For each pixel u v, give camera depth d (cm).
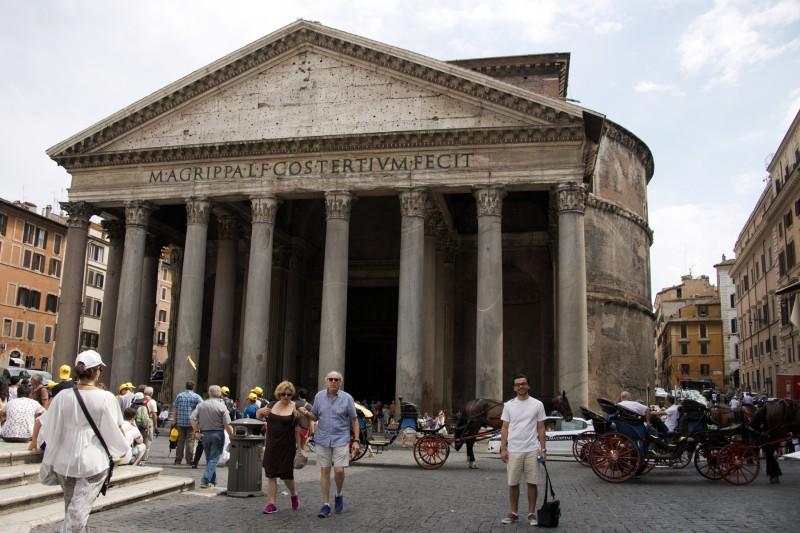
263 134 3022
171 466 1698
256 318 2870
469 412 1873
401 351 2714
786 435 1577
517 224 3925
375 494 1317
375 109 2931
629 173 4534
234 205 3381
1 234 5234
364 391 4497
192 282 2973
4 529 883
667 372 9669
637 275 4466
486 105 2822
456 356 3844
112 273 3494
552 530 966
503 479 1591
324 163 2936
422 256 2800
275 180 2966
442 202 3247
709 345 8962
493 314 2677
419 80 2909
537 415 1029
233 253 3459
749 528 980
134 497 1145
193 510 1095
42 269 5672
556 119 2728
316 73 3031
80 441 691
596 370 4003
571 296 2633
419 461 1969
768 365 5044
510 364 3928
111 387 2989
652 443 1555
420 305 2755
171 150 3058
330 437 1084
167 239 3881
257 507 1139
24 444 1313
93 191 3177
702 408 1617
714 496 1320
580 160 2716
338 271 2834
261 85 3081
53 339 5772
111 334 3434
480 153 2802
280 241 3872
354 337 4484
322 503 1191
